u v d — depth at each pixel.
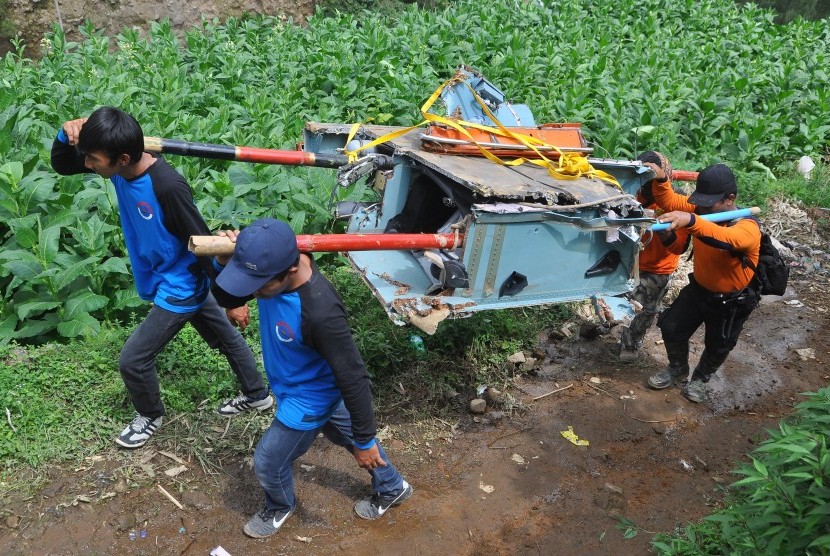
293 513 3.95
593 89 10.39
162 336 3.86
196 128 7.43
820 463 2.96
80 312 5.01
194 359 4.85
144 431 4.23
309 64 10.30
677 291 6.55
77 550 3.64
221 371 4.81
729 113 9.98
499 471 4.37
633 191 4.90
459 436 4.65
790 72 11.46
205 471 4.14
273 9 15.04
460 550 3.81
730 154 9.46
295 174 6.75
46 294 5.13
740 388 5.38
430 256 3.87
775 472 3.36
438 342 5.26
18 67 9.38
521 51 11.36
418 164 4.38
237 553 3.69
